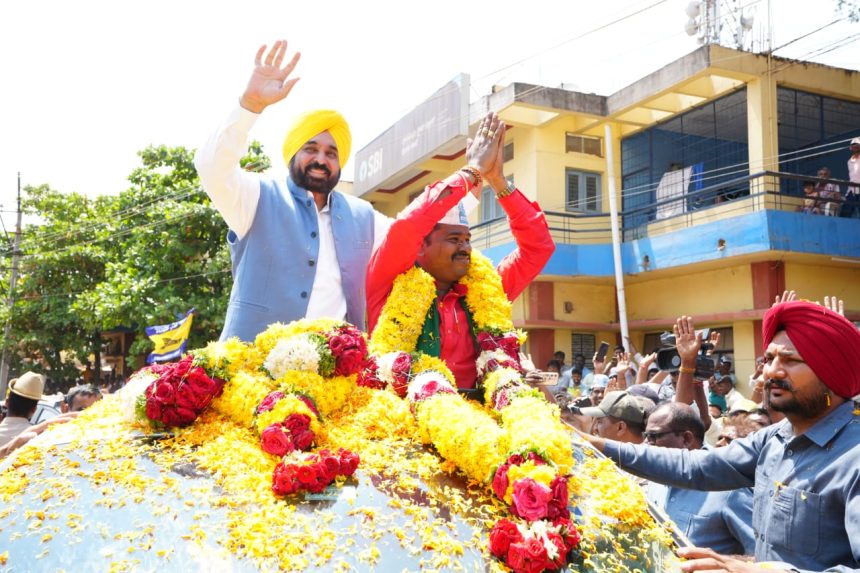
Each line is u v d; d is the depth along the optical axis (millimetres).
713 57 12836
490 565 1904
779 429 3098
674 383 6535
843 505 2686
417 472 2281
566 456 2299
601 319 16562
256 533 1874
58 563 1771
